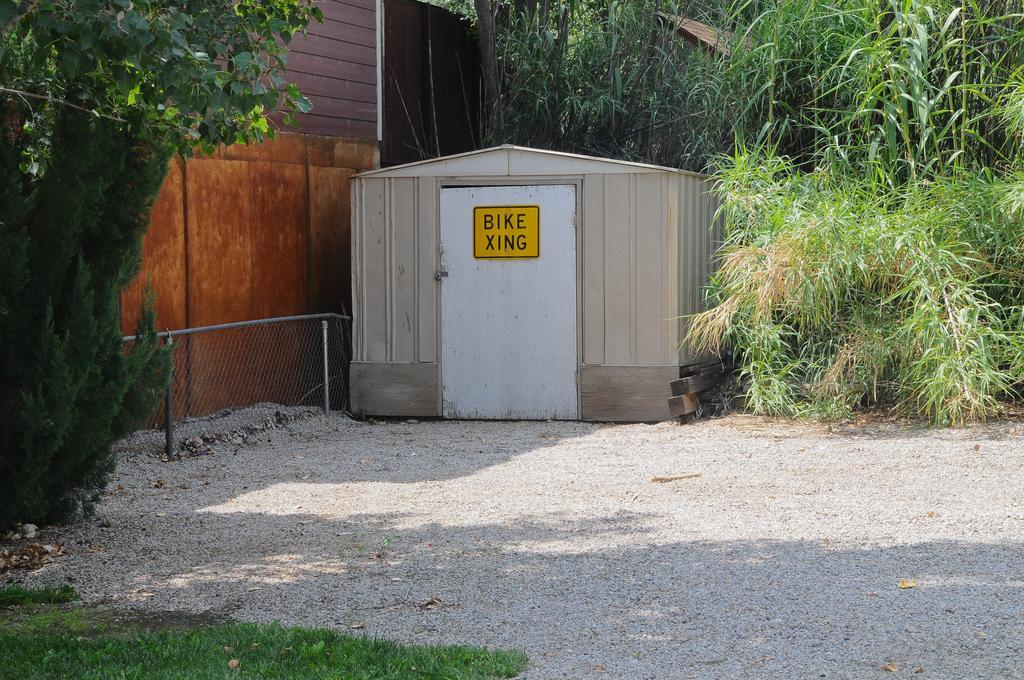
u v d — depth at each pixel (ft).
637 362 35.78
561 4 46.37
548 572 19.34
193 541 22.08
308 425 35.68
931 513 22.90
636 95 45.47
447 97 48.08
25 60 20.61
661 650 15.43
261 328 36.86
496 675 14.48
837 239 33.12
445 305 37.19
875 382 33.86
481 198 36.73
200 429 33.14
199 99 17.43
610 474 28.04
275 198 37.50
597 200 35.91
